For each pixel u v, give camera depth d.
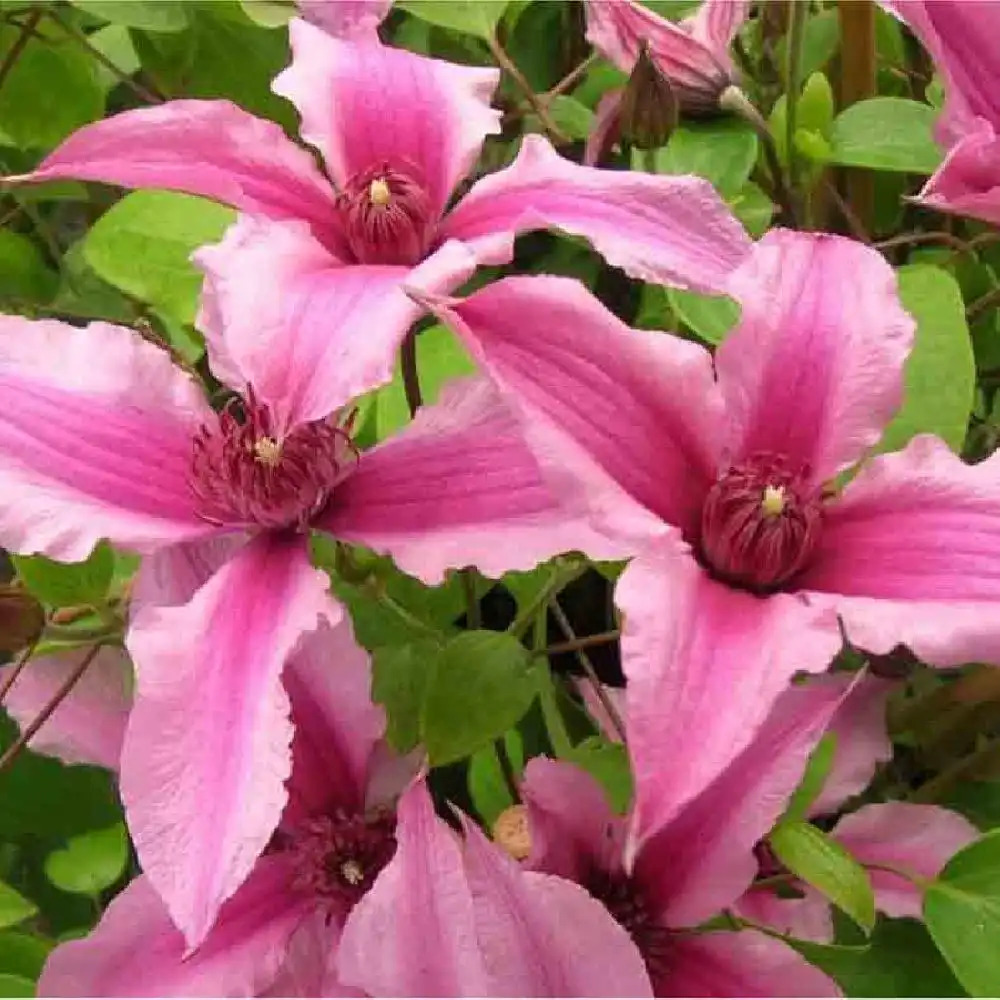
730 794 0.33
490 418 0.35
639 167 0.46
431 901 0.30
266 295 0.31
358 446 0.42
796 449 0.33
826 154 0.46
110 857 0.42
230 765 0.30
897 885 0.38
